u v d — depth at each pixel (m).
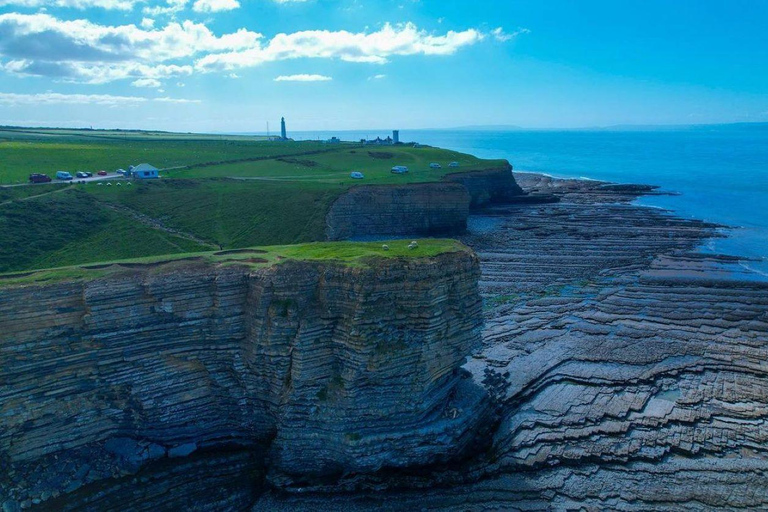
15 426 39.03
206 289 44.62
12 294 40.31
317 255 47.06
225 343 44.62
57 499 38.09
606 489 40.69
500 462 43.41
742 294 78.44
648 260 97.69
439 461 43.34
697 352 60.75
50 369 40.69
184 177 123.31
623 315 71.81
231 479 42.00
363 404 41.94
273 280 43.34
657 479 41.62
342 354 42.69
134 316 42.91
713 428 47.31
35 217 79.44
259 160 160.62
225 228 92.75
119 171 120.62
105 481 40.28
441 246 49.28
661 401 51.44
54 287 41.50
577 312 73.50
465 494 40.56
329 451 42.06
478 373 55.00
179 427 44.47
